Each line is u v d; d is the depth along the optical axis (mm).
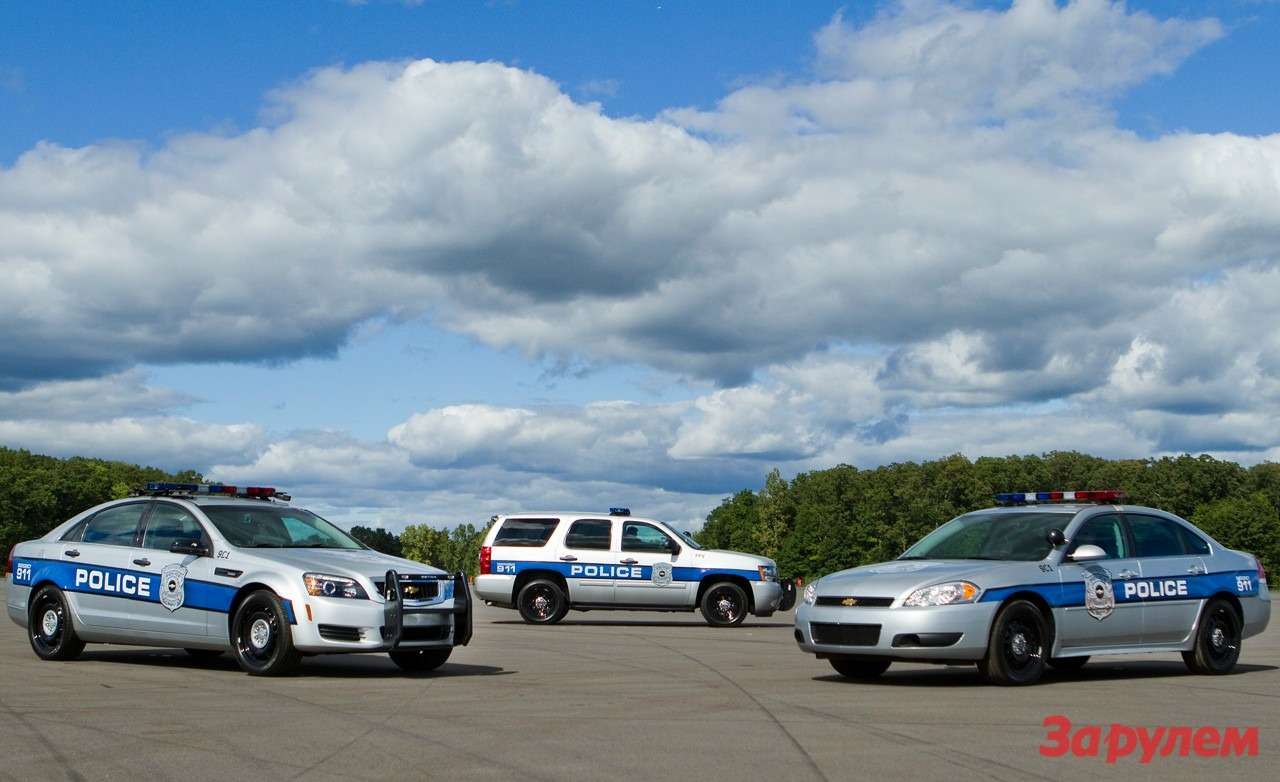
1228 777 7559
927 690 11984
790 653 16641
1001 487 139875
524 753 8250
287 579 12812
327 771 7633
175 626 13547
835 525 143250
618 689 12000
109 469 159000
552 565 24266
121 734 9008
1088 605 12930
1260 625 14352
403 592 13070
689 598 24000
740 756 8156
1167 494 135875
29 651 15891
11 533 143000
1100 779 7465
